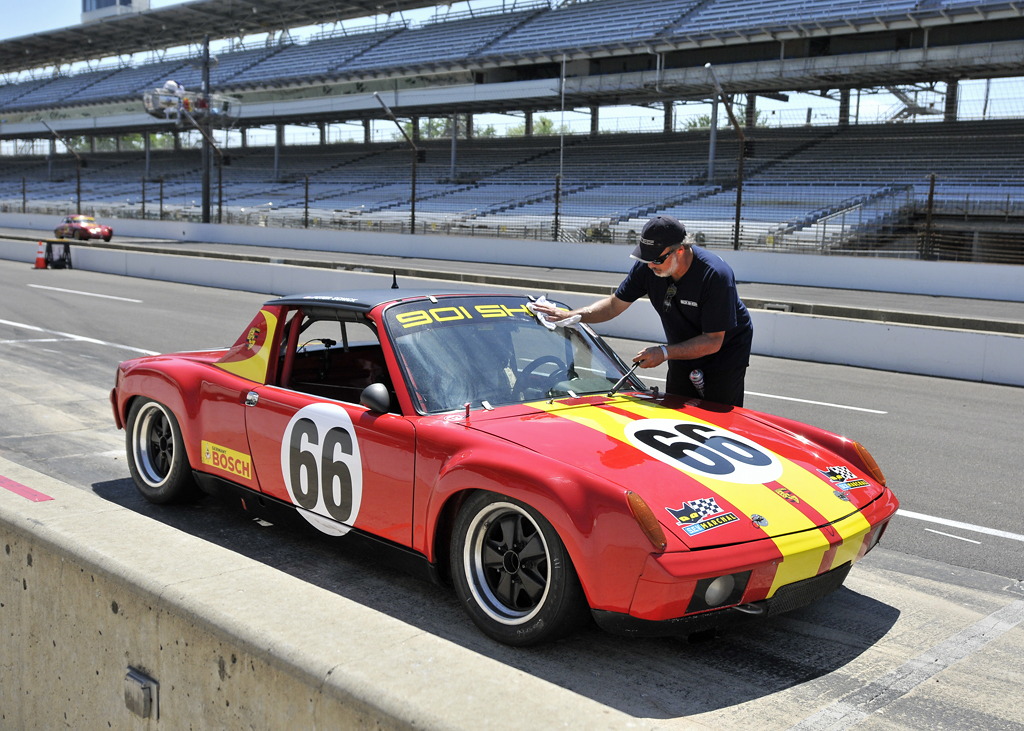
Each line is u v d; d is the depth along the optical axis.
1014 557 4.34
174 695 2.03
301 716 1.74
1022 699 2.83
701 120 65.19
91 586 2.26
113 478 5.12
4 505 2.65
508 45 44.78
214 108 37.62
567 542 2.76
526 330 3.95
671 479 2.96
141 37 69.00
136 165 68.62
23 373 8.68
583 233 31.39
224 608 1.95
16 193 64.38
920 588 3.86
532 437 3.12
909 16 31.02
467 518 3.08
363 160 54.59
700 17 38.50
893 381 10.52
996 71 32.94
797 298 19.06
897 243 27.64
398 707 1.57
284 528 4.31
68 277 22.14
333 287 18.78
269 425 3.84
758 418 3.84
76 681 2.33
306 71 54.09
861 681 2.92
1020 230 26.67
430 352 3.58
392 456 3.30
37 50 75.44
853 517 3.13
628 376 3.88
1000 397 9.58
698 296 4.05
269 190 51.50
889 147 35.12
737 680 2.90
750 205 31.72
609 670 2.93
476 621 3.12
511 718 1.53
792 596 2.94
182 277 22.03
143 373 4.54
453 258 30.50
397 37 53.31
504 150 48.47
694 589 2.67
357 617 1.93
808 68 33.66
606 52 39.12
